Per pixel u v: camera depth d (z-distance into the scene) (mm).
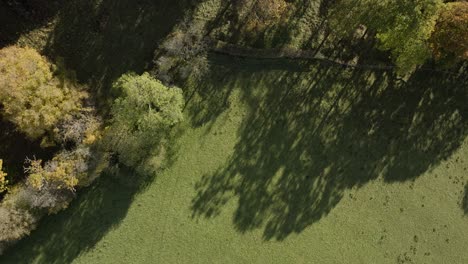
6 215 41406
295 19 47938
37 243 44219
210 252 47344
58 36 43750
